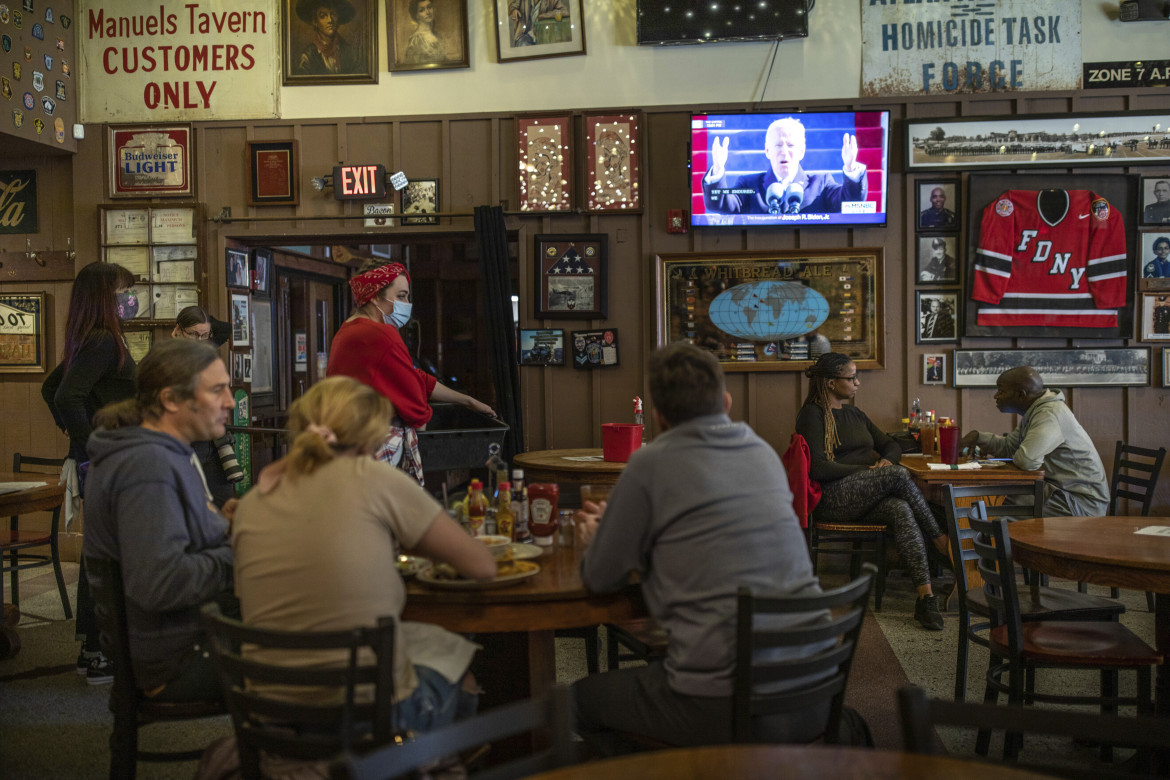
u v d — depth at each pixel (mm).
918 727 1261
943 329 5266
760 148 5191
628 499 1917
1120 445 4785
